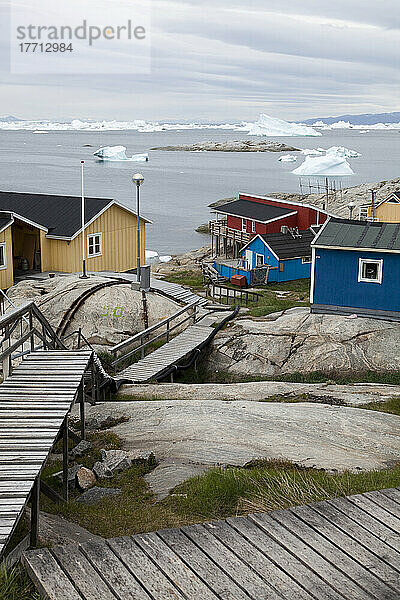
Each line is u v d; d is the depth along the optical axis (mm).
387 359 20609
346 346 21109
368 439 12711
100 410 15031
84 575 5406
